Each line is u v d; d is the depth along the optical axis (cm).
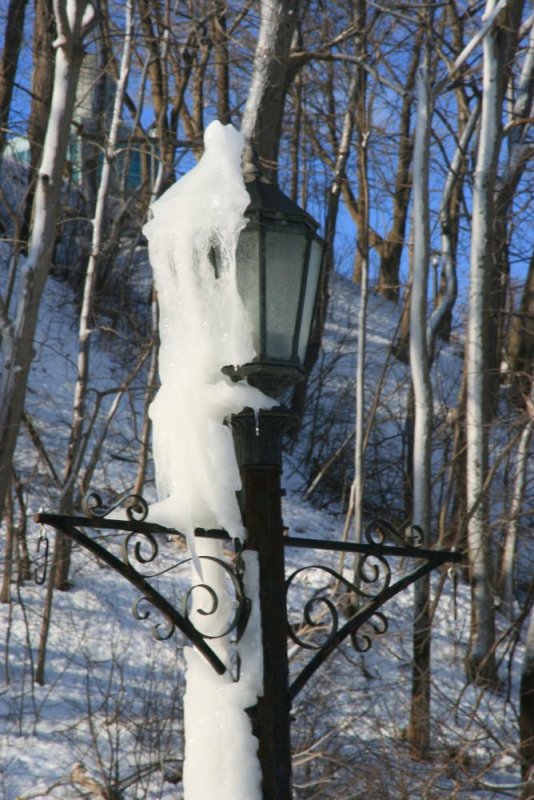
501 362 2633
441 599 1945
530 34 2402
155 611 1706
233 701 562
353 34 1922
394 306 3372
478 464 1706
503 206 2177
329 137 2738
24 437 2070
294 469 2473
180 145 1927
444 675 1702
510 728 1553
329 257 2616
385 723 1402
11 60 2405
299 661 1398
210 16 2020
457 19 2294
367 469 2492
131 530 548
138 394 2366
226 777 555
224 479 576
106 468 2095
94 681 1462
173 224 578
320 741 1160
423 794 1171
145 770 1195
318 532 2173
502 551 2034
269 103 1727
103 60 2153
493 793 1259
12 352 1377
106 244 1942
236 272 582
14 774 1243
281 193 602
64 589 1722
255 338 577
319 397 2577
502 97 1803
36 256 1379
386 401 2480
